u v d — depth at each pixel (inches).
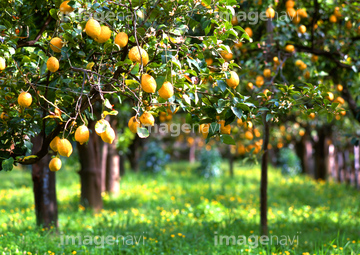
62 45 114.3
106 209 389.7
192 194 491.2
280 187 574.6
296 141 754.8
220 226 285.9
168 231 267.9
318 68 267.6
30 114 122.6
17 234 249.1
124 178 647.1
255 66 241.9
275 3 235.1
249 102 124.2
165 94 102.0
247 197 474.3
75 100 123.5
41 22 175.8
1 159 120.8
